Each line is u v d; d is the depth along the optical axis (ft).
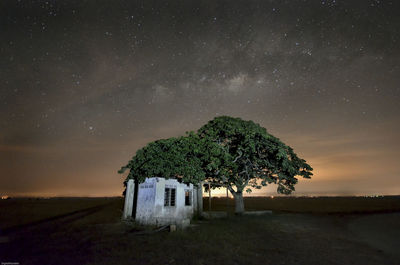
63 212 78.54
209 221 53.78
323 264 23.73
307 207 119.55
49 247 28.14
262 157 68.90
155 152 55.57
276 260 24.71
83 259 23.36
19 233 37.42
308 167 68.59
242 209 71.77
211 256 25.46
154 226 43.91
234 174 69.31
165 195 52.29
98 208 97.91
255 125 68.64
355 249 30.42
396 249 30.86
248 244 31.63
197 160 58.85
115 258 23.99
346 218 62.54
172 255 25.46
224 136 68.85
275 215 67.67
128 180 58.49
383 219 60.95
